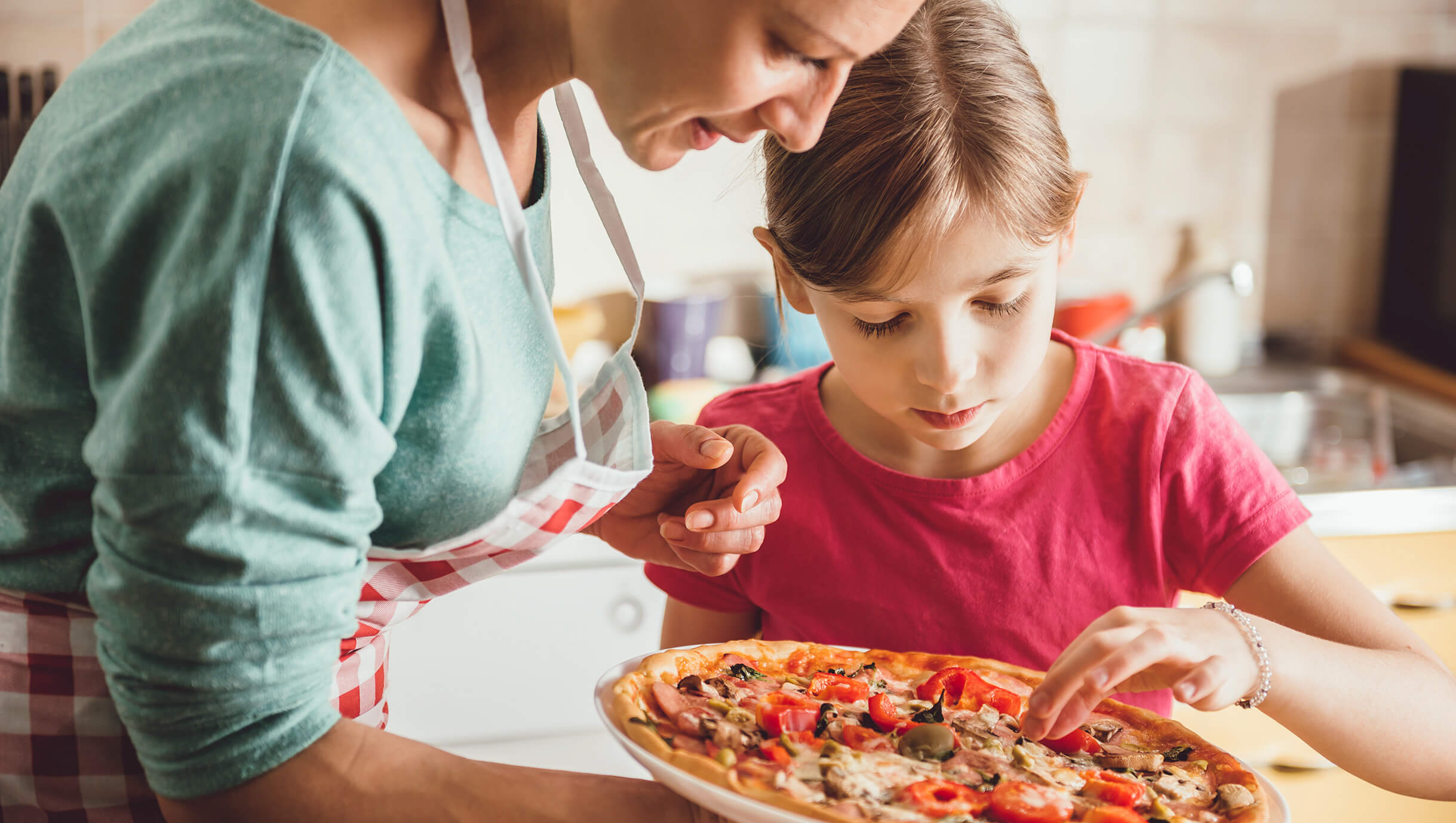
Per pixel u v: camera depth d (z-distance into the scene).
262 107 0.50
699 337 2.04
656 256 2.18
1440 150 2.19
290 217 0.50
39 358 0.57
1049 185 0.75
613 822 0.61
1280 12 2.25
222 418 0.50
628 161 2.12
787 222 0.79
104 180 0.53
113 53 0.58
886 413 0.81
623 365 0.80
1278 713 0.71
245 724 0.56
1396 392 2.13
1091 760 0.70
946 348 0.73
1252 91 2.27
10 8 1.88
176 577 0.52
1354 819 1.43
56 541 0.62
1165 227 2.29
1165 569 0.91
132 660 0.54
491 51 0.63
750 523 0.79
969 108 0.74
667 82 0.54
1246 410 2.14
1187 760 0.70
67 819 0.67
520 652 1.68
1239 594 0.87
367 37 0.58
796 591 0.93
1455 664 1.52
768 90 0.54
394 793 0.59
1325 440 2.17
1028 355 0.77
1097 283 2.29
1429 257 2.24
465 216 0.60
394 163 0.54
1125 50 2.21
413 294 0.56
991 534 0.89
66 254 0.55
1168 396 0.90
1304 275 2.38
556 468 0.82
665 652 0.78
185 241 0.50
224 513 0.51
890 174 0.71
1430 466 1.95
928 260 0.71
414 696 1.66
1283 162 2.31
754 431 0.86
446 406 0.62
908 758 0.68
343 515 0.55
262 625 0.53
